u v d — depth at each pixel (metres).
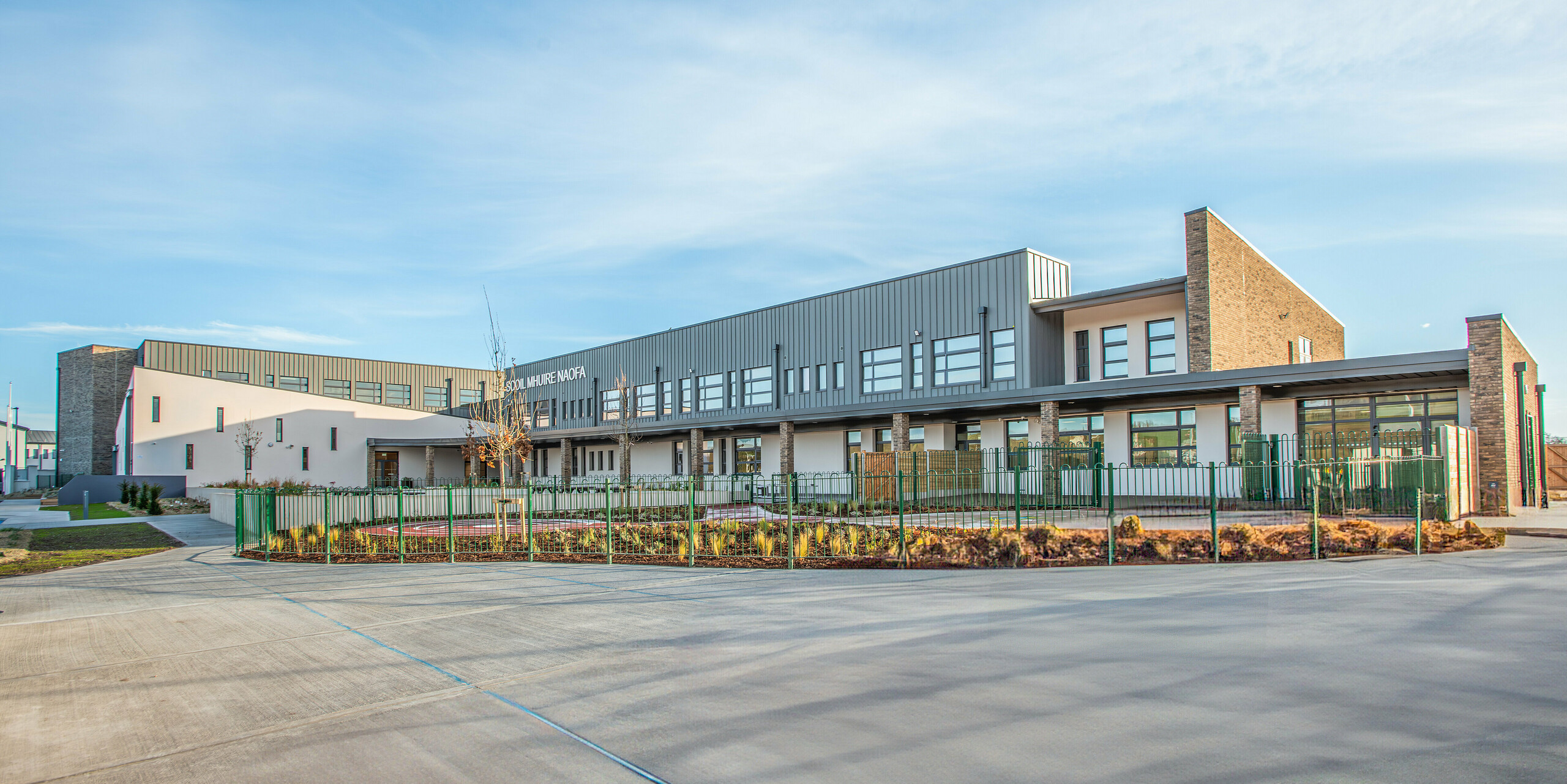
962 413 30.41
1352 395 23.09
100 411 56.59
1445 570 12.02
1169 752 5.05
